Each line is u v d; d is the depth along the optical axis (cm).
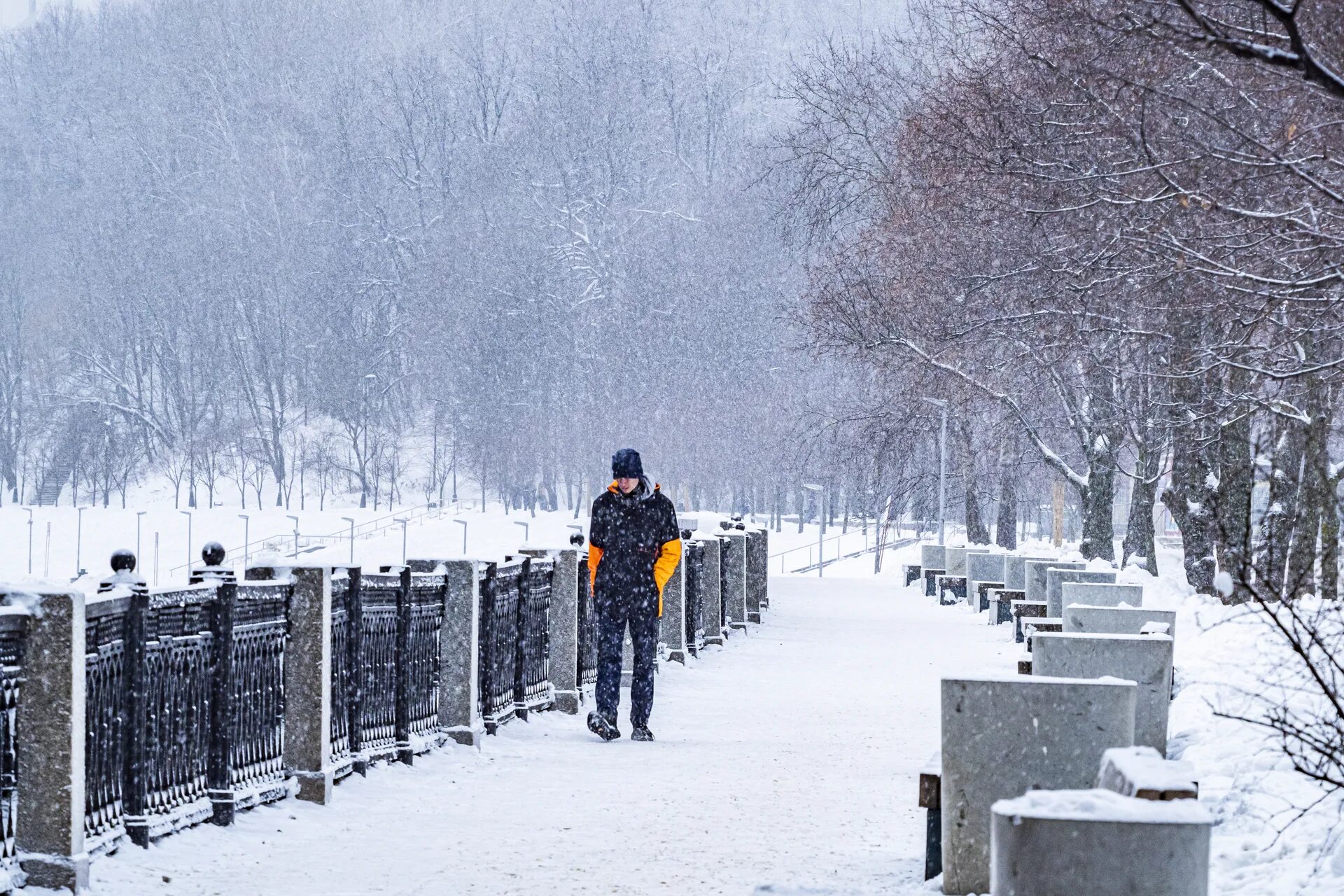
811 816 1579
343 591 1748
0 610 1142
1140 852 670
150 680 1344
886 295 6794
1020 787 1127
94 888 1154
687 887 1213
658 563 2291
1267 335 3158
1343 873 1095
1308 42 2100
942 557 7625
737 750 2147
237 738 1505
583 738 2273
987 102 3584
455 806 1636
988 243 5141
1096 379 5597
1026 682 1127
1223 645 2380
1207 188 2509
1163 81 2625
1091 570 4103
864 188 7381
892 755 2109
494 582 2231
